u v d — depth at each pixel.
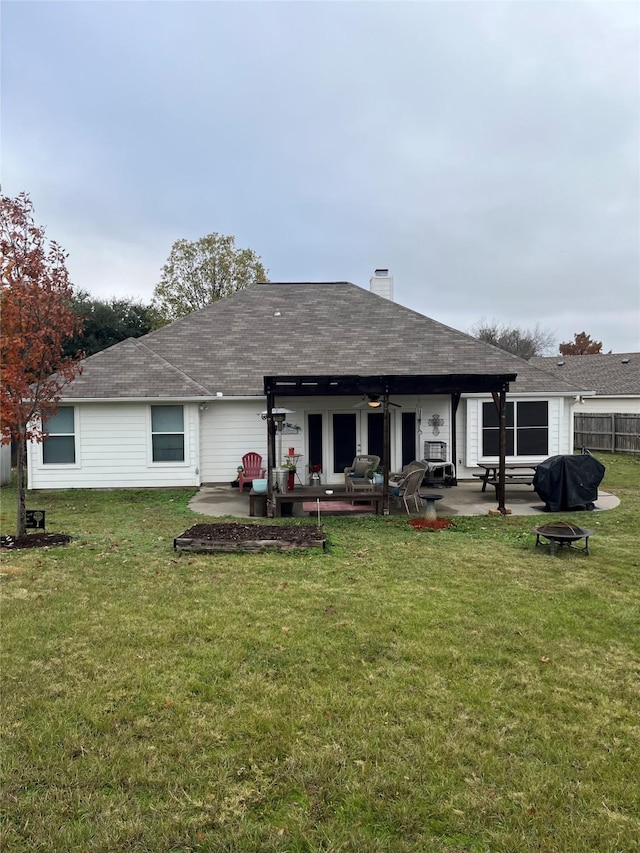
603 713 3.39
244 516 10.41
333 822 2.48
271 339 15.90
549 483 10.83
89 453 13.86
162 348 15.61
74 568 6.53
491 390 10.59
